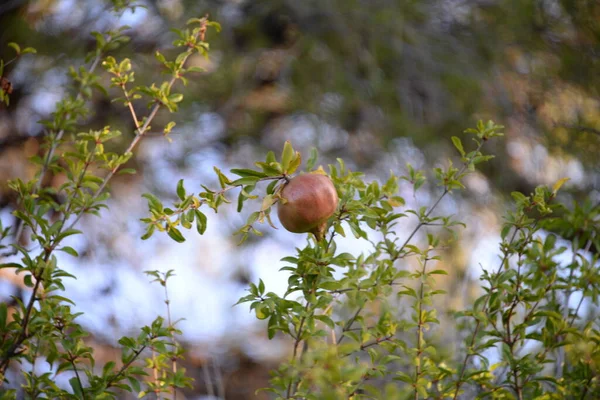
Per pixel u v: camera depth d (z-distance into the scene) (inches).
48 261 78.0
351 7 218.4
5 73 197.8
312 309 75.2
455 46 227.6
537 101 222.2
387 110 217.8
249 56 225.6
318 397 69.6
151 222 73.5
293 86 223.5
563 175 202.8
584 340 88.0
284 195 72.5
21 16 200.1
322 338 84.0
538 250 90.1
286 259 76.3
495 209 200.4
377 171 215.6
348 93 216.7
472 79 219.8
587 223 101.6
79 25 207.2
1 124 201.3
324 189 72.4
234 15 229.1
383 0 220.4
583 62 214.8
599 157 189.8
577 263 96.0
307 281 76.3
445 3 234.5
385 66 226.7
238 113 222.4
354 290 81.0
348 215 78.4
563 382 87.6
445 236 186.4
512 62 232.7
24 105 203.6
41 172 95.0
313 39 224.8
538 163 211.2
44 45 200.7
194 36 100.3
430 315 85.3
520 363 83.4
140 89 97.5
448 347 95.6
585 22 214.4
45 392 80.6
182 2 216.7
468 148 216.8
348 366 57.7
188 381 87.3
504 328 87.9
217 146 221.9
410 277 84.5
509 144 220.7
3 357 79.2
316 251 75.8
